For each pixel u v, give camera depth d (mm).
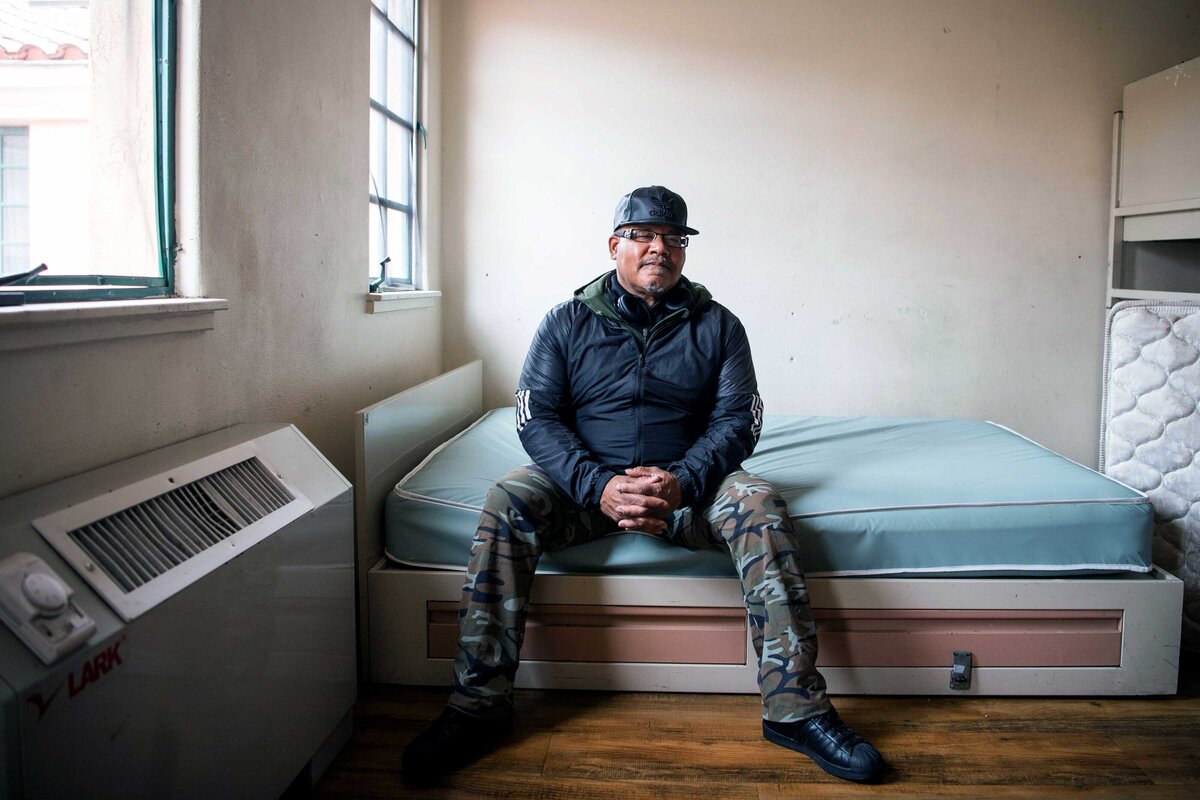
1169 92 2592
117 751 867
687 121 2906
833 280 2957
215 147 1440
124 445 1228
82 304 1123
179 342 1361
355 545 1737
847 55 2875
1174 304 2100
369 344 2250
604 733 1598
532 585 1717
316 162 1862
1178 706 1720
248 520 1204
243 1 1516
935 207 2928
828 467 2078
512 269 2986
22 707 733
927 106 2889
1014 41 2863
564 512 1676
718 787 1426
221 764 1076
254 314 1604
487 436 2354
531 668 1758
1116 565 1738
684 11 2873
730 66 2885
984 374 2996
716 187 2928
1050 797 1401
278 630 1239
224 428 1503
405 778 1445
